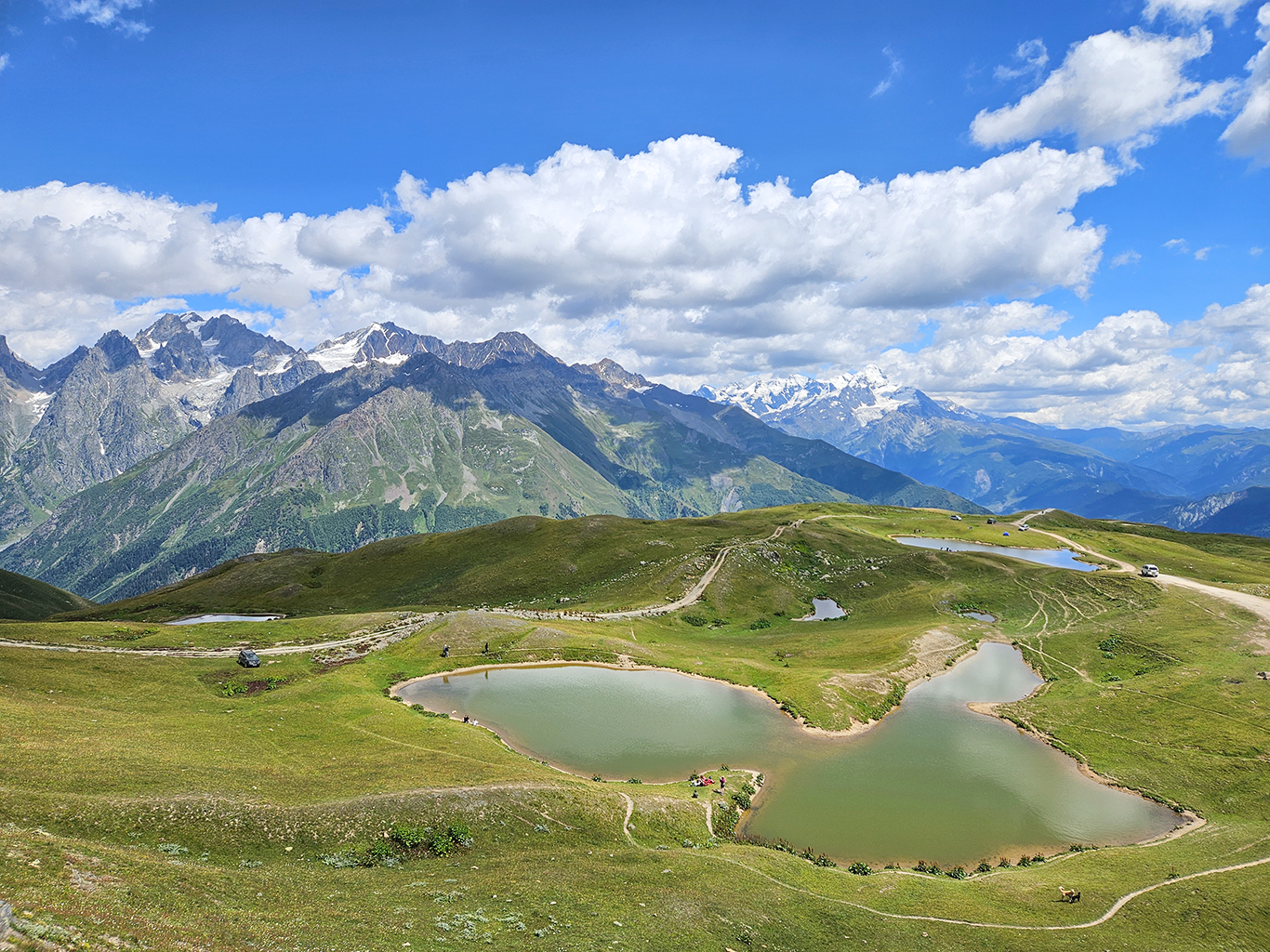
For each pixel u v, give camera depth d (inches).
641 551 7381.9
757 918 1478.8
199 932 969.5
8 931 758.5
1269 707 3065.9
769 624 5467.5
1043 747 3058.6
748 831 2263.8
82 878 1033.5
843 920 1534.2
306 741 2566.4
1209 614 4562.0
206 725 2677.2
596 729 3110.2
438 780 2108.8
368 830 1717.5
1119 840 2299.5
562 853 1758.1
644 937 1306.6
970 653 4434.1
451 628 4510.3
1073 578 5565.9
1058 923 1616.6
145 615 7047.2
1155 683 3543.3
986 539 7834.6
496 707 3373.5
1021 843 2258.9
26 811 1491.1
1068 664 4163.4
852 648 4483.3
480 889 1455.5
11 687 2910.9
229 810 1680.6
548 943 1217.4
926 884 1839.3
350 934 1111.0
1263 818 2345.0
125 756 2037.4
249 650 4175.7
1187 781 2647.6
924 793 2591.0
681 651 4468.5
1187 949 1515.7
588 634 4512.8
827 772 2748.5
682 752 2881.4
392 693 3572.8
